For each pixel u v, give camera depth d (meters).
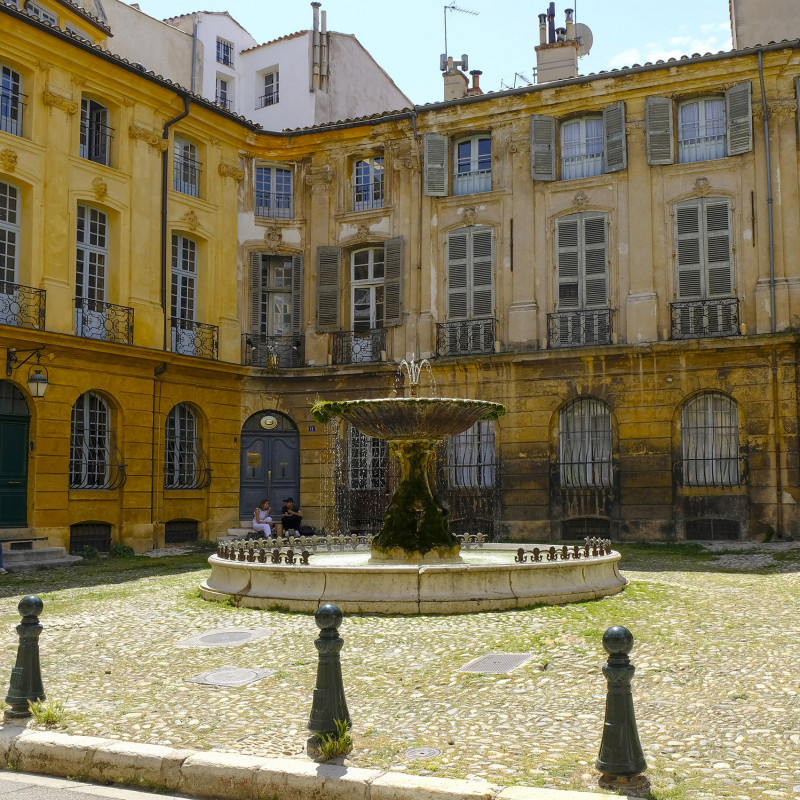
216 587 11.93
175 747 6.04
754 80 22.06
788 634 9.16
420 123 25.39
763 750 5.77
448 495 24.16
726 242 22.16
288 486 25.84
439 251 25.06
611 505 22.44
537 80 26.34
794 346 20.83
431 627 9.55
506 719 6.55
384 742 6.07
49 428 19.83
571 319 23.30
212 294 24.72
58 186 20.45
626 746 5.30
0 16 19.31
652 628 9.49
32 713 6.77
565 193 23.78
